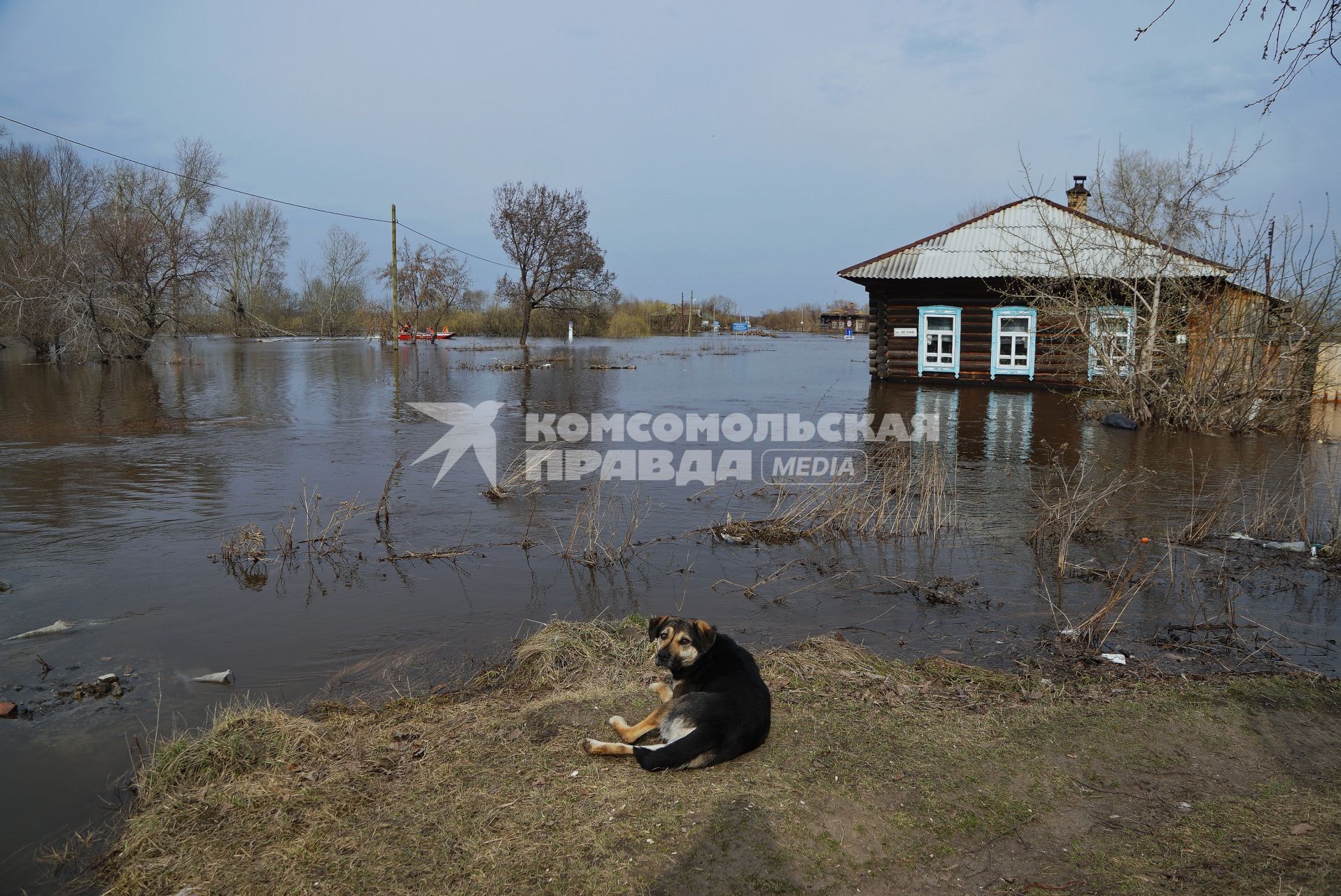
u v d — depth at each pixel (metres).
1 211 40.75
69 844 3.30
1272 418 15.28
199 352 39.97
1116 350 16.89
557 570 7.03
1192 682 4.75
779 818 3.17
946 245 25.22
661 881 2.82
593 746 3.64
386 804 3.32
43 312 30.91
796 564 7.30
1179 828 3.23
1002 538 8.11
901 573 7.05
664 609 6.16
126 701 4.59
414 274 52.69
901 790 3.43
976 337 24.22
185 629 5.66
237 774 3.64
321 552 7.41
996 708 4.30
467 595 6.39
